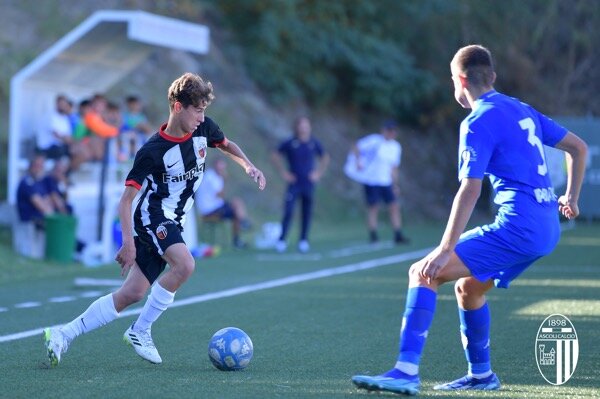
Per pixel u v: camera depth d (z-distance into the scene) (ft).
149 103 199.21
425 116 277.03
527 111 49.39
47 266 124.67
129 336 57.98
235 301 91.45
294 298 94.07
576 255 145.89
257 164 213.05
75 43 140.05
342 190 233.14
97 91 157.48
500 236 47.52
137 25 132.87
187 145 55.01
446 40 284.00
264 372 55.93
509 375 55.52
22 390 50.03
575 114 292.20
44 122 139.54
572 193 51.85
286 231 157.69
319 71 256.52
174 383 52.19
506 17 287.69
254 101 232.53
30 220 127.95
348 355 62.54
